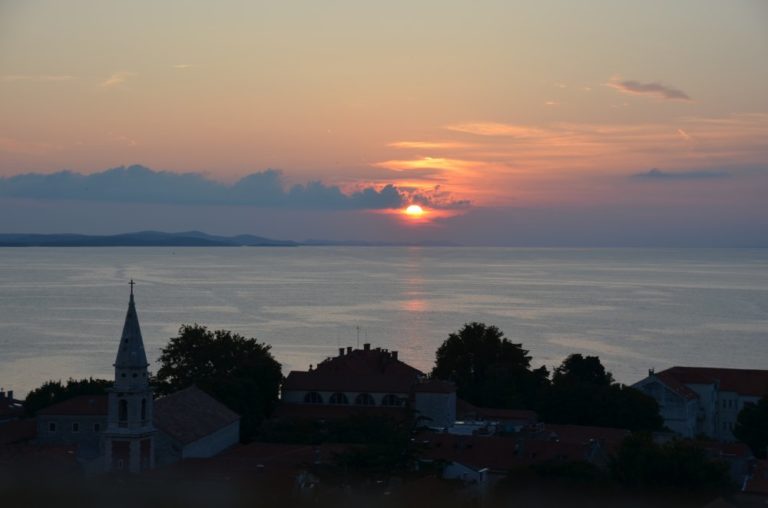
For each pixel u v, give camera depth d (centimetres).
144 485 9188
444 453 12006
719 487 10438
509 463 11619
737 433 15650
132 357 11344
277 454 12000
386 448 11062
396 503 8919
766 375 18238
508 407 17438
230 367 16375
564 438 13762
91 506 8225
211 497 8706
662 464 10469
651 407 15862
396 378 16000
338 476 10200
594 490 9912
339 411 15550
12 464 10638
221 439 13075
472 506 9162
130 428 11288
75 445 12681
